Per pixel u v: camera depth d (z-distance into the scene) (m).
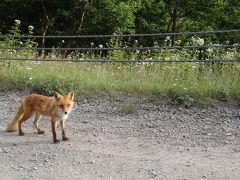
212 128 8.50
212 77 11.05
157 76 11.52
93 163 6.76
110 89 10.99
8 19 26.38
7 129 8.44
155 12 29.61
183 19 30.61
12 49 13.88
